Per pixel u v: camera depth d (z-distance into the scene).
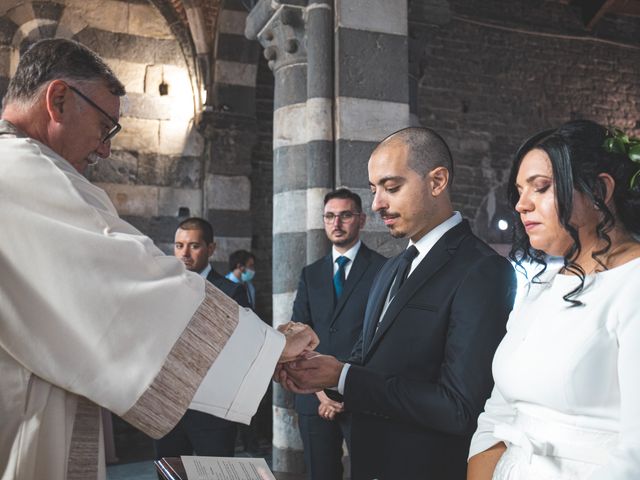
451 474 1.49
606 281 1.06
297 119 3.61
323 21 3.46
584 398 1.02
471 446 1.29
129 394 1.14
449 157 1.67
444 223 1.65
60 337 1.14
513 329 1.22
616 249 1.09
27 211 1.16
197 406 1.21
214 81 6.36
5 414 1.13
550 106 7.91
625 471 0.88
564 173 1.07
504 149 7.67
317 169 3.42
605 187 1.08
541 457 1.06
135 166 6.21
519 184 1.16
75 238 1.15
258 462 1.30
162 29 6.33
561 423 1.06
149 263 1.20
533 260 1.26
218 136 6.31
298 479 3.40
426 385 1.46
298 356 1.55
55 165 1.21
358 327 2.85
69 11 5.98
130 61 6.23
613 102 8.17
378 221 3.43
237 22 6.25
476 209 7.49
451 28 7.58
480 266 1.51
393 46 3.55
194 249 3.09
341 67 3.43
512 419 1.24
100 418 1.24
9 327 1.13
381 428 1.56
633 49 8.35
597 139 1.09
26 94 1.30
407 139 1.63
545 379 1.06
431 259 1.59
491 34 7.76
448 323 1.51
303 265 3.55
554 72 7.98
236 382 1.25
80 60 1.33
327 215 3.05
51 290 1.14
